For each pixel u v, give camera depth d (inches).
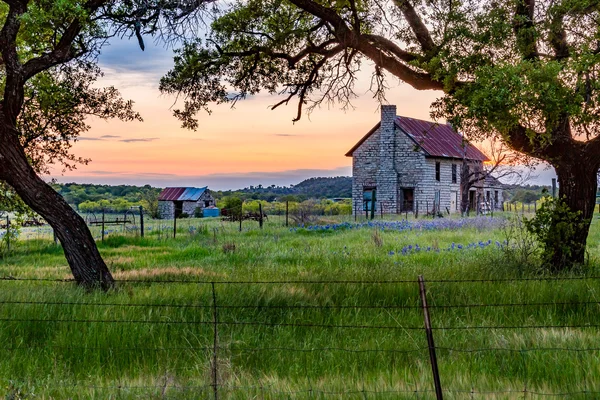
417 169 2021.4
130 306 346.6
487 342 282.5
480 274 453.1
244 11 588.7
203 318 329.4
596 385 224.7
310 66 646.5
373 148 2110.0
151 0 428.8
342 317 334.3
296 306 353.4
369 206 2114.9
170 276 491.8
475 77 440.5
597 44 460.8
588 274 454.0
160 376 245.6
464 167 2090.3
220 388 229.9
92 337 291.7
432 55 482.3
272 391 225.0
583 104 406.3
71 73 576.7
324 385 233.8
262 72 647.1
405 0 512.1
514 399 213.5
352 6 506.3
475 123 424.5
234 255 690.8
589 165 496.4
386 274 463.2
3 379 240.4
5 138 434.3
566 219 486.9
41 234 1374.3
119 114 614.5
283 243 855.7
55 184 671.8
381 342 290.4
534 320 324.5
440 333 300.4
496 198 2578.7
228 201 2834.6
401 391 220.5
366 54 530.0
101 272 450.3
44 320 307.4
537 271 463.2
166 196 3484.3
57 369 256.1
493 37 445.7
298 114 644.7
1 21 543.8
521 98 379.2
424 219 1517.0
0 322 307.3
